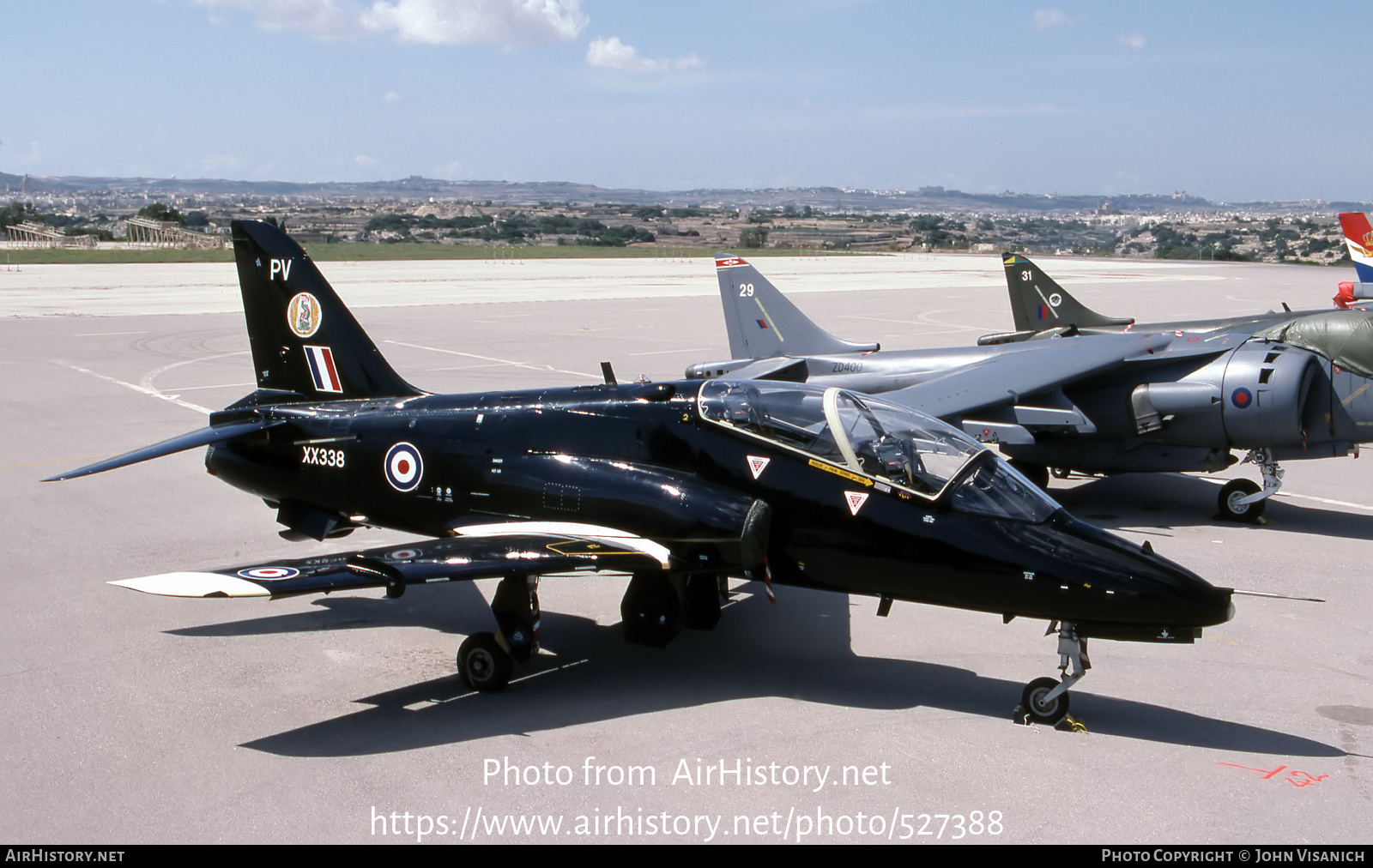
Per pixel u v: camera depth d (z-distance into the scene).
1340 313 14.23
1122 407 14.70
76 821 6.42
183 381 25.08
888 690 8.62
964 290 63.44
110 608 10.54
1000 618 10.53
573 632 10.11
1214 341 14.68
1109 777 7.04
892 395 15.20
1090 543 7.84
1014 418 14.59
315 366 11.42
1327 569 12.22
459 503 9.75
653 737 7.68
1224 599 7.45
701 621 9.89
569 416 9.60
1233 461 14.62
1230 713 8.20
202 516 14.03
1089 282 72.50
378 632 10.09
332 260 88.44
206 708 8.18
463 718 8.03
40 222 144.75
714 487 8.83
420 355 30.62
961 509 8.12
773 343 20.38
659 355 31.16
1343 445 14.03
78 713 8.06
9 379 25.14
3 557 12.13
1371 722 8.03
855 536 8.39
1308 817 6.50
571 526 8.95
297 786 6.89
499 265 86.75
